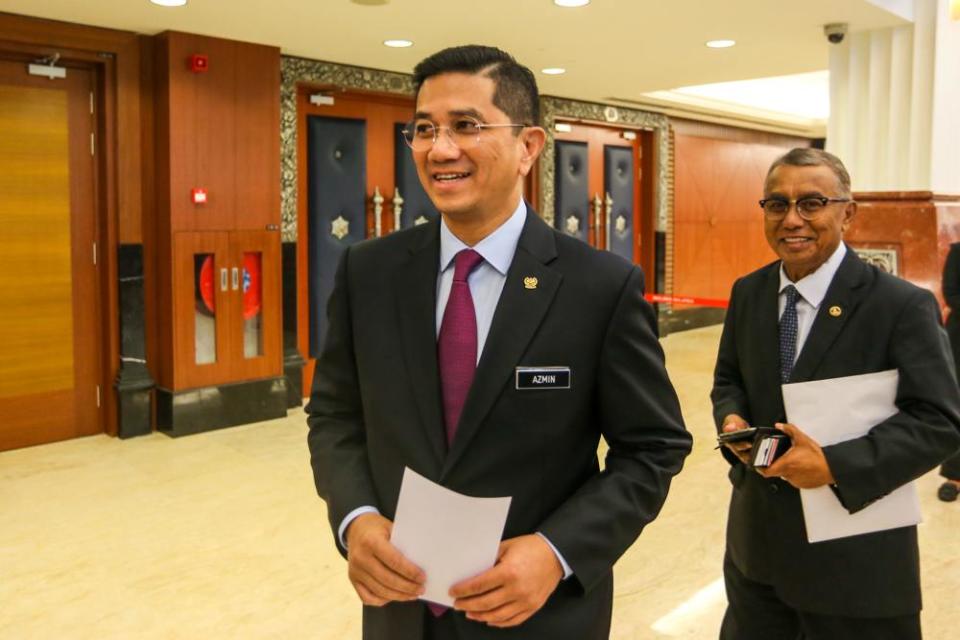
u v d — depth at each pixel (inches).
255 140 217.9
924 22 201.3
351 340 59.1
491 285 53.5
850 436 68.0
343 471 56.5
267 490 173.0
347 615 120.0
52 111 197.6
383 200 267.0
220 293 215.3
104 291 207.8
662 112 365.1
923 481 178.9
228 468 187.3
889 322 68.8
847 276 71.3
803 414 69.7
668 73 269.7
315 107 248.8
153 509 161.6
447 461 50.6
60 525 152.7
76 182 203.0
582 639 51.6
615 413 52.5
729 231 415.8
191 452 199.0
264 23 194.4
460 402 52.1
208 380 215.6
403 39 212.4
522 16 190.7
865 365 69.7
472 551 47.3
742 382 81.7
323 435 59.6
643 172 375.6
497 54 51.0
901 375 67.6
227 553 141.3
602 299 52.0
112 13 184.2
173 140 203.3
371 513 52.9
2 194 191.6
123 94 202.5
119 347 210.5
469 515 47.0
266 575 133.0
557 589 51.9
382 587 49.2
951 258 169.6
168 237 206.1
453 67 49.9
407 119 271.9
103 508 161.8
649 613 120.6
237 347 220.4
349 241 259.1
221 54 209.5
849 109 216.5
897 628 69.7
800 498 70.2
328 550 143.2
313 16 187.9
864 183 216.2
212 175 210.8
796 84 388.5
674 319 386.3
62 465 187.9
